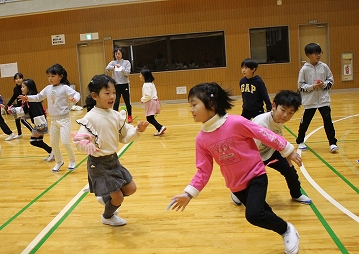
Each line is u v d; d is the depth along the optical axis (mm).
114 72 8758
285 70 12273
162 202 3617
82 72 12906
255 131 2354
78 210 3527
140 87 12656
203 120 2385
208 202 3541
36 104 5484
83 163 5363
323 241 2645
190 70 12453
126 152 5836
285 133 6570
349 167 4340
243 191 2473
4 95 13109
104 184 2857
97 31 12562
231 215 3217
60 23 12633
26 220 3352
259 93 4645
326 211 3162
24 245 2854
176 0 12172
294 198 3414
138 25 12414
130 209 3480
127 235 2941
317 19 12039
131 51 12578
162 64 12523
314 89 5012
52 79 4727
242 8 12102
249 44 12203
